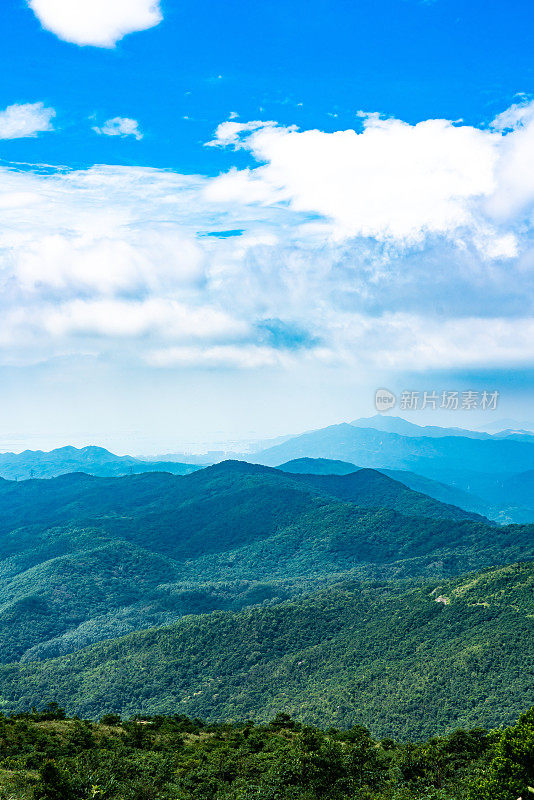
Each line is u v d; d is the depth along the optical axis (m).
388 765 69.19
